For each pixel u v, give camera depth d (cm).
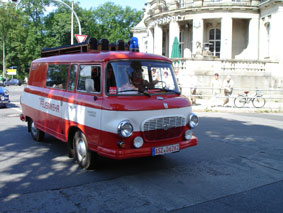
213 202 458
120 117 515
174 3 3262
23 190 495
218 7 2977
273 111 1625
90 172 589
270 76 2520
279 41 2719
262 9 2991
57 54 816
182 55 3503
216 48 3322
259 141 877
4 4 5831
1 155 705
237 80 2452
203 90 2452
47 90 740
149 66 606
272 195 489
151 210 428
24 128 1041
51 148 773
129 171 600
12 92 2933
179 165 645
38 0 5609
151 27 3809
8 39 5997
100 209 429
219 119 1310
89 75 593
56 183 528
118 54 579
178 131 585
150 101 552
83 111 580
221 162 670
